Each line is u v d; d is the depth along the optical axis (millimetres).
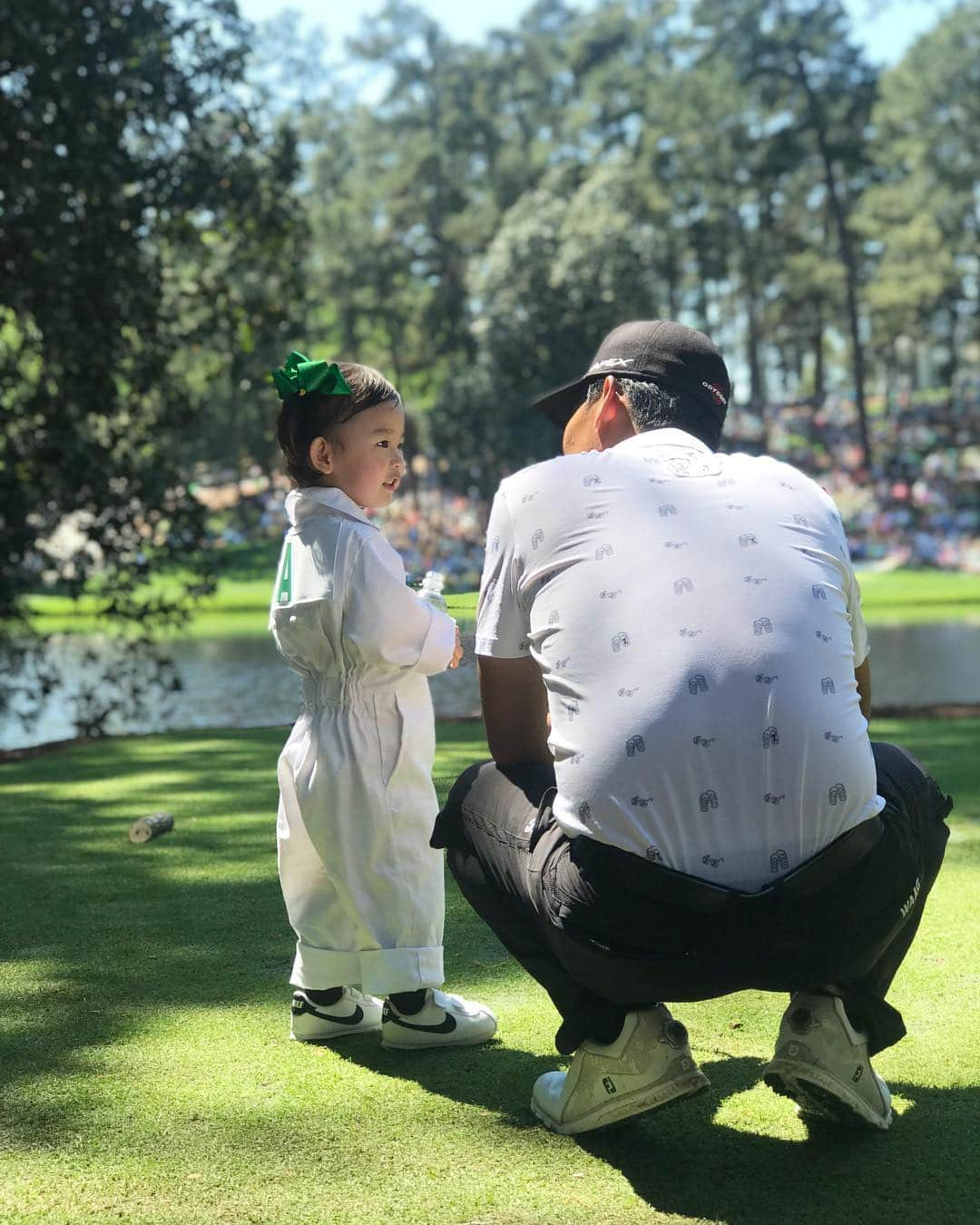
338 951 2598
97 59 12758
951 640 25719
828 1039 2062
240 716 15930
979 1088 2289
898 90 56750
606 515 2035
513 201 61062
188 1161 2072
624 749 1894
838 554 2053
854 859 1910
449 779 3123
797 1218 1872
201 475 55375
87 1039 2615
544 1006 2822
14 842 4398
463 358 61375
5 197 12180
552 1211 1901
